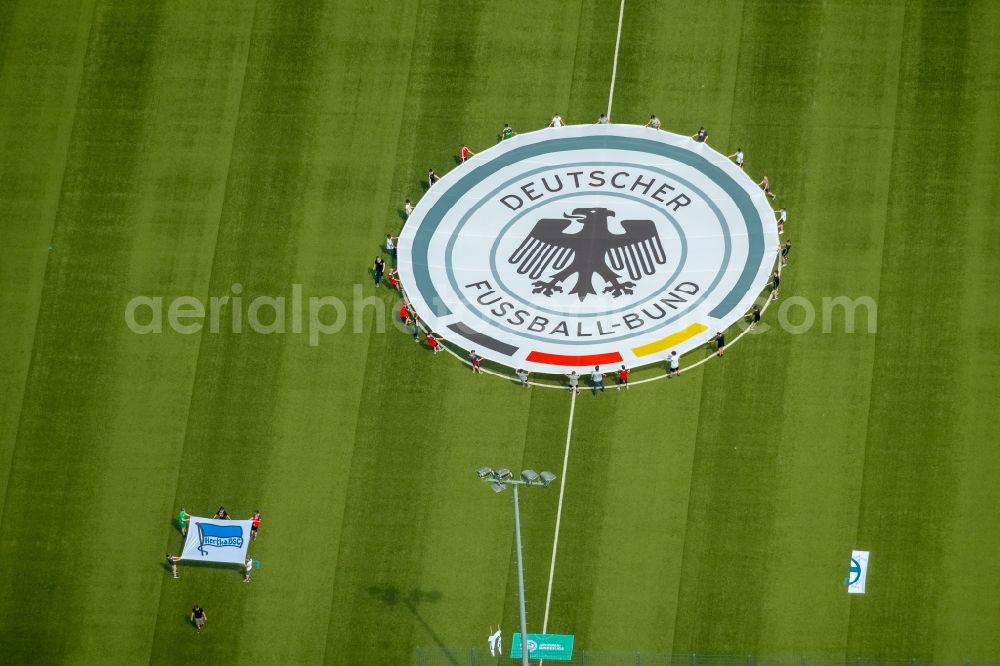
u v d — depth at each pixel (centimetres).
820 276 9969
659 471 9450
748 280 9975
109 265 10312
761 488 9362
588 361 9762
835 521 9256
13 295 10244
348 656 9081
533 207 10394
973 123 10312
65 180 10600
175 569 9356
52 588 9381
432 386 9788
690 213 10294
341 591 9250
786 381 9638
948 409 9481
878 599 9056
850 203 10169
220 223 10412
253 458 9662
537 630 9081
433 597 9200
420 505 9450
